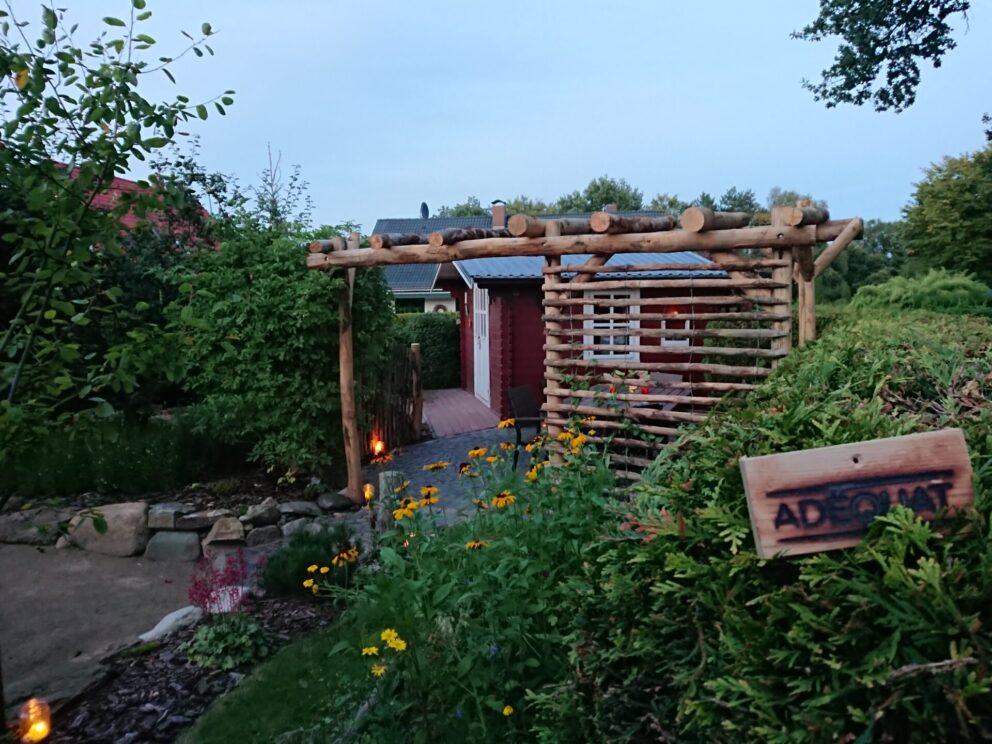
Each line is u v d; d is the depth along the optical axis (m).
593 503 3.57
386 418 10.94
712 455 1.96
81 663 4.64
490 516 3.84
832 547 1.56
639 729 1.80
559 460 6.37
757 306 5.86
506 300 12.62
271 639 4.77
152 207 3.71
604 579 1.99
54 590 6.06
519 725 3.07
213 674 4.38
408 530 3.88
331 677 4.01
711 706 1.57
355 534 6.33
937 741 1.29
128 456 7.63
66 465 7.25
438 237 6.94
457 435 12.41
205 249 8.48
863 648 1.41
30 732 3.67
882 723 1.35
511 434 12.23
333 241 7.95
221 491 7.71
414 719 3.22
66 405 5.08
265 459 8.07
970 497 1.53
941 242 15.57
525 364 12.75
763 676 1.47
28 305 3.57
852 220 5.39
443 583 3.48
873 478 1.56
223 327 7.81
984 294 8.30
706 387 5.82
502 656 3.20
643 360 9.23
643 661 1.80
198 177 10.95
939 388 2.48
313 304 7.73
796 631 1.43
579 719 2.03
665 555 1.79
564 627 3.17
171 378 3.78
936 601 1.35
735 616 1.55
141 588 6.12
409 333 18.19
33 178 3.32
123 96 3.45
